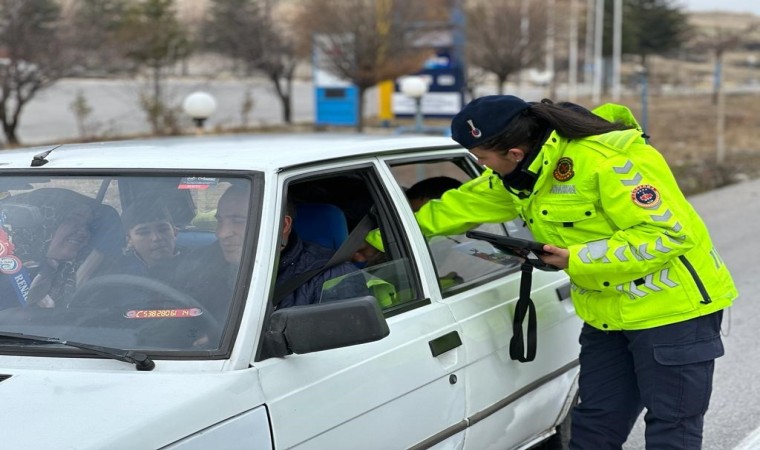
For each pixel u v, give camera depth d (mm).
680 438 2979
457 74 18672
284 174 2625
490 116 2832
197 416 2109
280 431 2275
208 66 31375
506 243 2998
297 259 3014
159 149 2959
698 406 2963
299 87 40312
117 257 2564
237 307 2336
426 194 3654
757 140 22578
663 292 2875
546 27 24578
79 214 2656
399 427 2676
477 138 2861
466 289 3246
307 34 17328
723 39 58781
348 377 2512
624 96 44844
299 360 2406
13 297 2564
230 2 25188
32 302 2533
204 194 2566
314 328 2293
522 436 3430
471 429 3023
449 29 18359
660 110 33781
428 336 2875
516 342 3211
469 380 3004
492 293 3318
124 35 16969
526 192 2988
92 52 15461
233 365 2256
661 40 67375
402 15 16297
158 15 21844
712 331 2938
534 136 2881
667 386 2938
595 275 2871
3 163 2906
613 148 2822
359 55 15898
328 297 2879
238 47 24828
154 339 2328
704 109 34438
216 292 2387
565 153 2877
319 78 22891
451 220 3260
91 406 2076
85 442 1945
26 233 2678
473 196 3246
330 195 3422
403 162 3293
